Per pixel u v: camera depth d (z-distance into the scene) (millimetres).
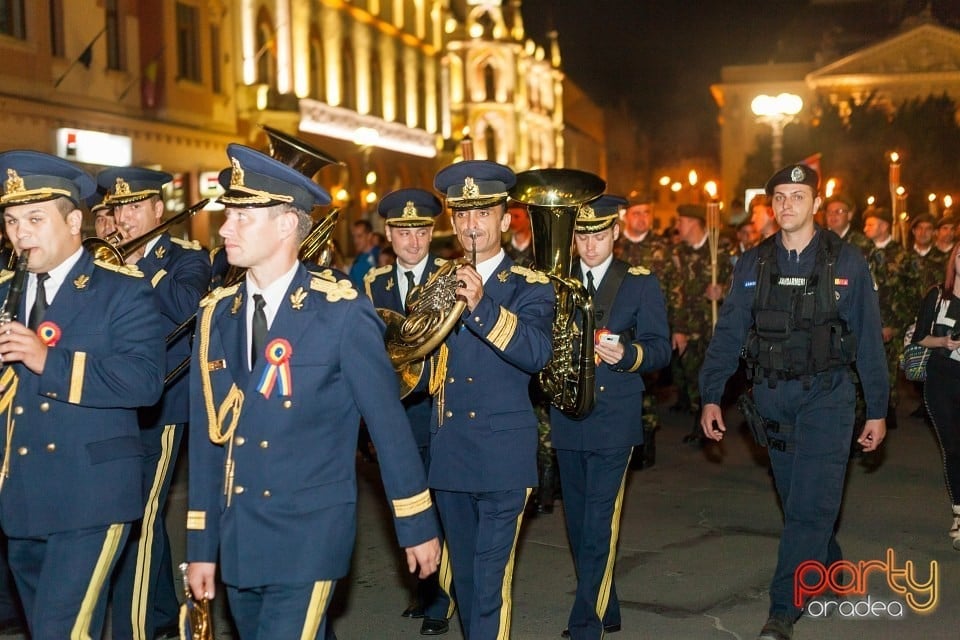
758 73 62375
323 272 3965
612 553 5656
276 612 3674
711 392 5883
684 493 9281
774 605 5641
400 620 6324
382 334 3834
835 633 5926
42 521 4168
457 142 46594
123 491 4262
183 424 5906
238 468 3693
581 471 5750
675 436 12000
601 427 5570
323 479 3711
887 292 11609
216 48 25625
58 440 4191
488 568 4812
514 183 5000
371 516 8586
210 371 3811
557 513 8680
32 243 4203
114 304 4297
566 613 6344
